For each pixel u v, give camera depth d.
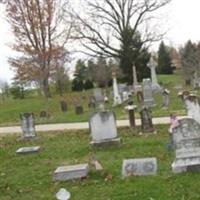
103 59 63.22
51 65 46.47
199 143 11.42
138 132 19.75
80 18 54.94
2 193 11.63
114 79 39.97
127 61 61.66
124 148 16.36
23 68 44.34
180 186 10.20
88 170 12.18
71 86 70.75
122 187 10.63
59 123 28.20
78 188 11.07
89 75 69.19
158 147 15.76
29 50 43.75
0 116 42.34
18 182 12.56
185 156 11.42
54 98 53.41
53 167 14.16
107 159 14.55
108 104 40.41
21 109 46.06
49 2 45.25
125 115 28.52
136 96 41.53
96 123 16.88
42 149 17.91
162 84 60.38
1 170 14.66
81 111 34.06
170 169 11.84
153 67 48.41
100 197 10.18
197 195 9.55
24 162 15.66
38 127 26.58
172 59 89.50
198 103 17.69
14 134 24.56
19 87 68.25
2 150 18.83
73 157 15.77
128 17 59.09
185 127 11.46
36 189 11.59
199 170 11.26
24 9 44.88
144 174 11.42
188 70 61.31
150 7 59.03
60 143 19.23
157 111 28.86
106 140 16.75
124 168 11.63
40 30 44.38
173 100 36.31
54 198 10.54
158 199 9.52
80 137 20.59
